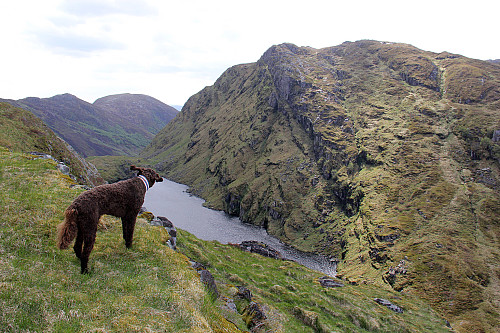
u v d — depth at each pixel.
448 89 187.25
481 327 70.88
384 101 198.75
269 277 35.44
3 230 11.08
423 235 106.19
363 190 139.75
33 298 7.56
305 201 160.50
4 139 52.50
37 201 14.27
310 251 128.88
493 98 166.50
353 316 33.62
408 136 158.50
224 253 42.62
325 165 170.88
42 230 11.83
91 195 10.13
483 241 100.31
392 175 140.12
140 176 12.45
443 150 145.00
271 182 182.50
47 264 9.65
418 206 119.94
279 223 156.00
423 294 84.62
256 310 16.92
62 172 21.52
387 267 99.00
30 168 19.41
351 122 190.75
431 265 92.81
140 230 15.09
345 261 112.69
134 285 9.72
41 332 6.48
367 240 115.38
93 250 11.51
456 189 123.62
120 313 7.96
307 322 25.91
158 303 9.09
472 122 152.00
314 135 191.25
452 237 102.75
